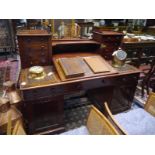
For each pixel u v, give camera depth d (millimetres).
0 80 3260
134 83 2260
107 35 2209
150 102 1808
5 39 4633
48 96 1719
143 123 1636
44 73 1842
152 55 3314
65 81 1740
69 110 2562
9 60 4508
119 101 2305
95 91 2521
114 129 1107
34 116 1781
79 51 2301
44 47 1887
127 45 2898
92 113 1389
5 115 1685
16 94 1899
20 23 4695
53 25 3238
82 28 3252
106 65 2092
